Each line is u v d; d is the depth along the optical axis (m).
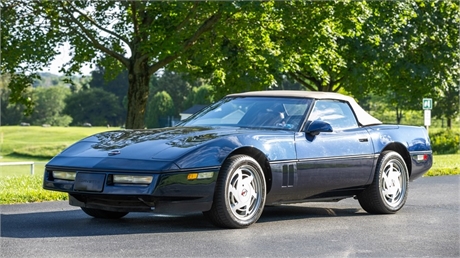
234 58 23.48
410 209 8.04
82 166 5.73
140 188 5.52
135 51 19.50
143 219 6.67
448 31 29.97
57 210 7.40
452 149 40.84
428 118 21.31
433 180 12.88
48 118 114.69
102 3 20.39
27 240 5.27
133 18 19.05
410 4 24.16
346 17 19.47
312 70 21.42
